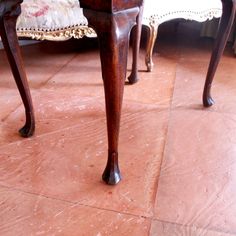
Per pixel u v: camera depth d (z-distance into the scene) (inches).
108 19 22.9
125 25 23.9
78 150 36.7
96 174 33.2
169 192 30.8
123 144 37.6
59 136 39.1
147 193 30.6
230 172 33.5
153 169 33.8
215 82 53.7
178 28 82.7
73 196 30.3
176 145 37.6
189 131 40.2
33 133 39.0
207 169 33.8
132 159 35.2
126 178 32.5
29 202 29.6
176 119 42.8
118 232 26.7
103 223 27.5
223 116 43.6
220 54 41.3
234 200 30.0
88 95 49.4
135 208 29.0
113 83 25.4
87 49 69.2
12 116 43.5
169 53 67.3
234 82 53.9
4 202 29.6
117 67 24.8
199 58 64.9
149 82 53.7
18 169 33.7
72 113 44.2
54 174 33.1
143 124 41.5
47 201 29.7
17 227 27.0
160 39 75.3
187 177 32.7
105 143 38.0
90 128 40.8
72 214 28.4
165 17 53.6
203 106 45.9
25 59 63.5
